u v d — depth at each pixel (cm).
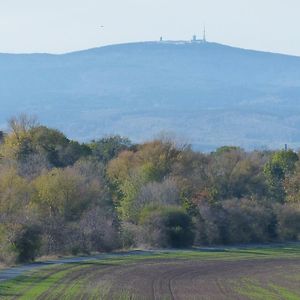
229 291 18938
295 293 19088
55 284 18350
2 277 18950
